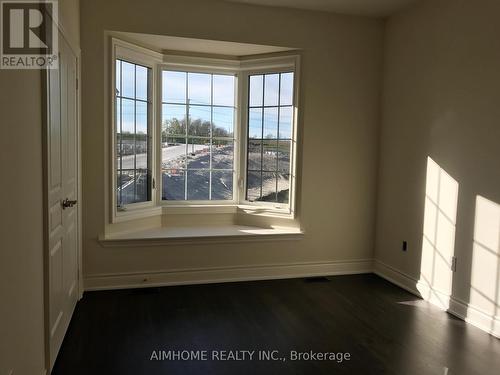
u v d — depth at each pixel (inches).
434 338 110.7
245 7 148.3
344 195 165.5
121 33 138.3
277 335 110.7
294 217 161.6
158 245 146.3
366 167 167.0
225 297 138.2
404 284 151.5
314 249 163.9
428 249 139.1
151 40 146.2
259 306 131.0
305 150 159.0
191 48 156.6
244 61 166.2
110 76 137.6
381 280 160.4
